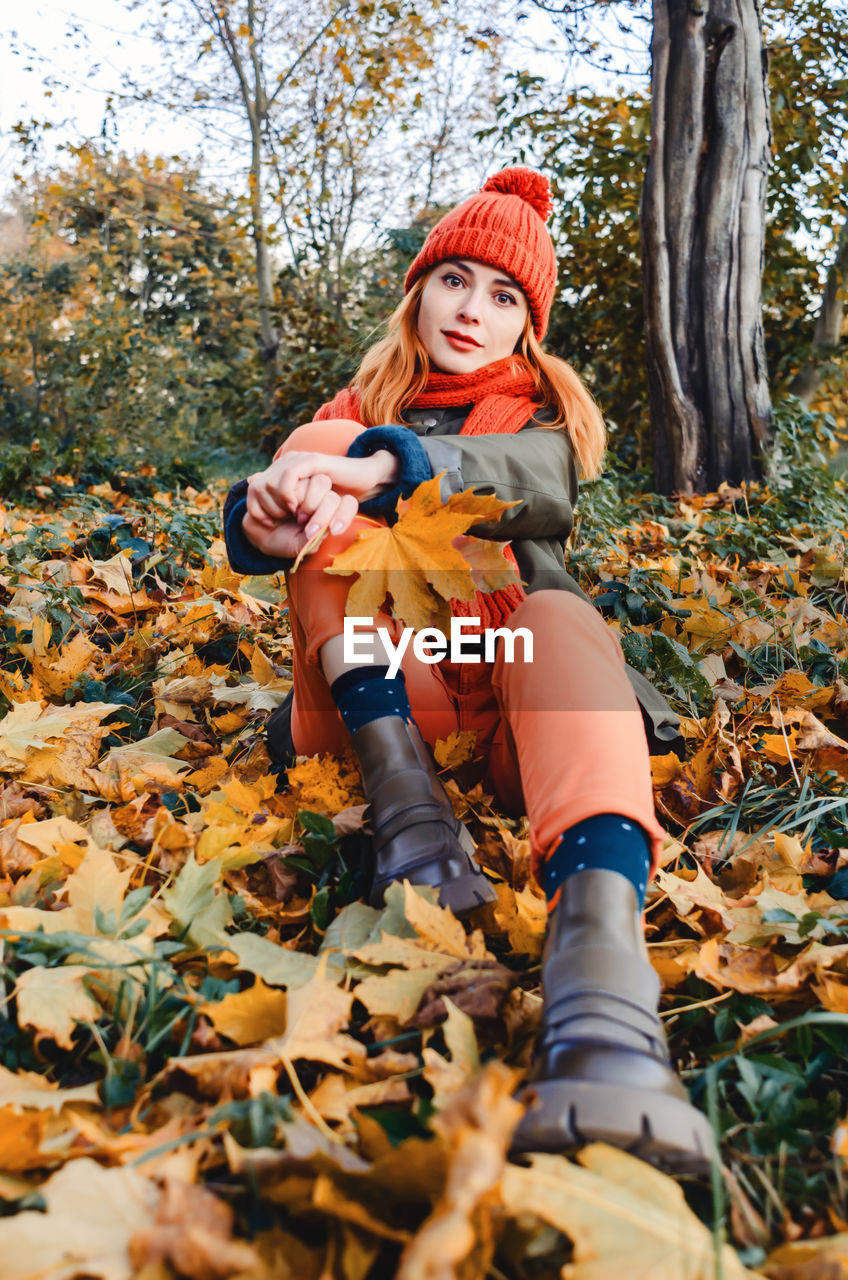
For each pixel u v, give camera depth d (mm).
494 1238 642
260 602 2521
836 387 7449
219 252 15000
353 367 8000
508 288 1564
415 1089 846
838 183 6969
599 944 817
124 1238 624
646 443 7383
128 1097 815
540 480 1310
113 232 14008
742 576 2854
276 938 1080
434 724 1337
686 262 5328
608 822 917
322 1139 703
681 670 1878
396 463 1197
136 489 4953
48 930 998
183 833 1229
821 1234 695
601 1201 629
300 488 1141
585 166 7148
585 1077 713
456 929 981
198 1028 887
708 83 5266
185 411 11398
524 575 1330
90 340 9633
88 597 2451
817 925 1064
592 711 979
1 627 2229
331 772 1289
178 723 1807
